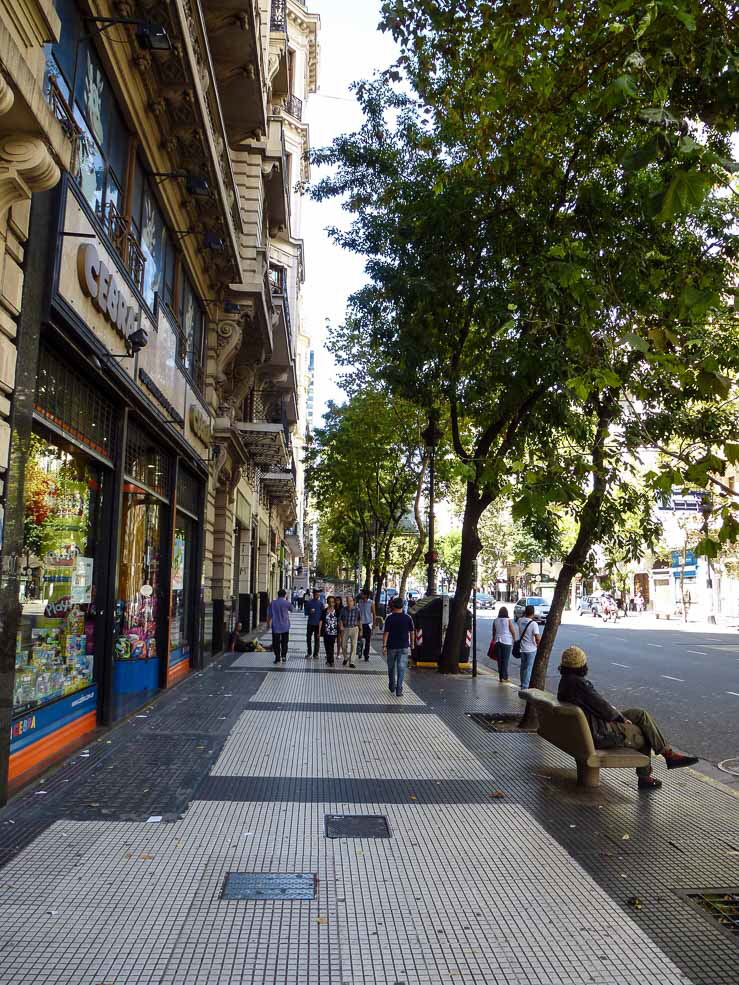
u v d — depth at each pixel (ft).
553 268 25.91
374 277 39.70
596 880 15.90
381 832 18.56
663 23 15.72
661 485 15.24
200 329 52.95
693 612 177.99
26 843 16.96
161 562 41.11
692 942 13.25
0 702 19.04
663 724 37.06
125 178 32.07
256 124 52.44
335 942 12.96
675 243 28.96
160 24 29.71
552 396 29.66
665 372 22.65
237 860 16.39
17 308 19.44
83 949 12.45
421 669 56.49
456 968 12.25
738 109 17.07
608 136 28.91
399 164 44.21
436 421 61.77
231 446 58.44
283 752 26.61
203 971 11.92
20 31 16.79
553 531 32.78
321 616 59.11
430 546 65.31
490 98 25.05
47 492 24.14
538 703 25.35
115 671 32.58
